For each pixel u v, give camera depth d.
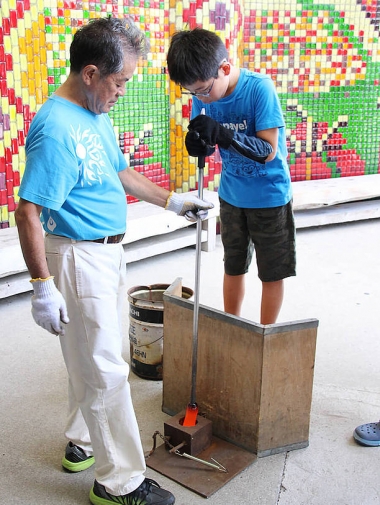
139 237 4.56
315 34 5.86
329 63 5.99
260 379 2.26
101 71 1.79
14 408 2.72
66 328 1.95
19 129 4.23
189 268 4.70
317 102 6.06
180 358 2.55
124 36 1.80
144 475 2.25
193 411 2.38
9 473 2.28
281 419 2.36
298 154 6.13
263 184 2.76
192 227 5.30
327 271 4.63
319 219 5.76
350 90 6.16
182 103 5.21
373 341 3.42
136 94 4.91
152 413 2.69
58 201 1.77
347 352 3.28
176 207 2.30
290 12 5.71
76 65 1.81
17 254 3.80
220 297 4.07
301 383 2.35
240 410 2.37
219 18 5.09
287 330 2.24
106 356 1.95
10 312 3.85
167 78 5.14
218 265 4.78
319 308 3.89
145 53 1.93
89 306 1.91
